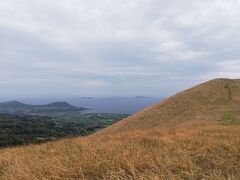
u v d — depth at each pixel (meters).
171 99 41.75
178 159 8.03
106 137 16.66
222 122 26.94
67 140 15.29
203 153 9.03
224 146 9.95
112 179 6.71
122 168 7.34
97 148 10.38
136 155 8.55
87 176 7.19
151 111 38.16
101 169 7.52
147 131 18.42
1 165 9.03
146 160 7.96
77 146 11.80
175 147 10.20
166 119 33.28
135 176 6.58
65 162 8.19
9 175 7.24
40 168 7.51
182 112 35.12
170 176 6.59
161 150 9.57
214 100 38.72
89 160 8.12
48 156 10.07
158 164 7.58
